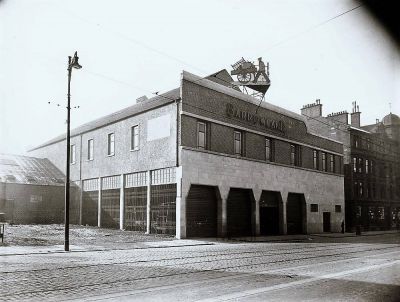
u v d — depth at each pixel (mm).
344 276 10883
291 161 36812
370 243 25875
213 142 28953
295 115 37531
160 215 28531
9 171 40312
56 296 7863
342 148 44625
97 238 24344
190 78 27766
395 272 11672
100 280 9781
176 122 27500
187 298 7777
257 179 32031
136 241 23219
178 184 26688
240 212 31000
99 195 36312
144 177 30766
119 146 34125
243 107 31703
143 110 31016
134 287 8914
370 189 49938
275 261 14477
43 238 23234
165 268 12203
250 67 33094
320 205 39594
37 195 38938
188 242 23531
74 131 42281
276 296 8055
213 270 11875
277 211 34656
